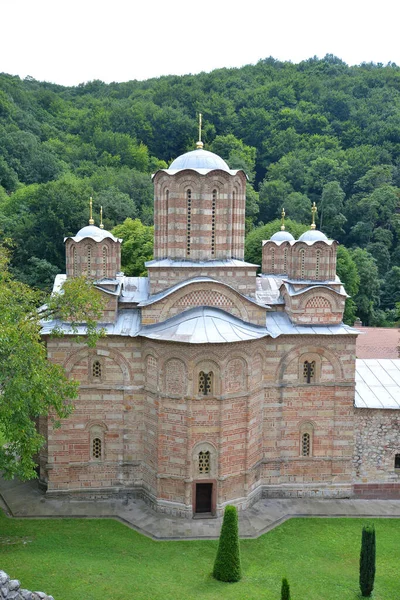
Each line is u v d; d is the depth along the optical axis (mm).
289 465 35000
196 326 31453
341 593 25031
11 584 20875
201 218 33375
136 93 153125
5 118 120562
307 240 36719
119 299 34531
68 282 29469
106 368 33188
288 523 31844
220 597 23906
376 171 103625
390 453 35500
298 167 113812
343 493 35312
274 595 24391
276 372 34375
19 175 108438
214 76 155250
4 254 32312
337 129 127688
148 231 75312
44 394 25922
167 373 31625
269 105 135625
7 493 34406
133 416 33469
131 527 30656
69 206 82750
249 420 32594
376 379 38531
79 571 25156
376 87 142875
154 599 23375
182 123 127125
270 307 35562
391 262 96562
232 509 25656
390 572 27062
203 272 33625
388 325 86000
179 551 28266
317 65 160250
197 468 31766
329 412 34906
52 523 30750
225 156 119750
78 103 153875
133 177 108375
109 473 33781
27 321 25906
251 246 76188
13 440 25312
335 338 34438
